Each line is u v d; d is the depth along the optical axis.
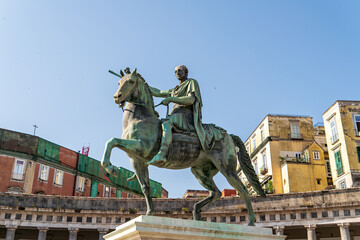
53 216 35.00
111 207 35.84
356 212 32.06
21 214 34.28
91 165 56.56
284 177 48.31
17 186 46.28
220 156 9.67
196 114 9.45
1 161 46.06
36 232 37.34
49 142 50.88
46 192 49.25
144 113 9.05
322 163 48.53
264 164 52.19
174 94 9.86
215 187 9.95
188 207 35.25
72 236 34.69
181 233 7.69
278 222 33.50
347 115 45.09
